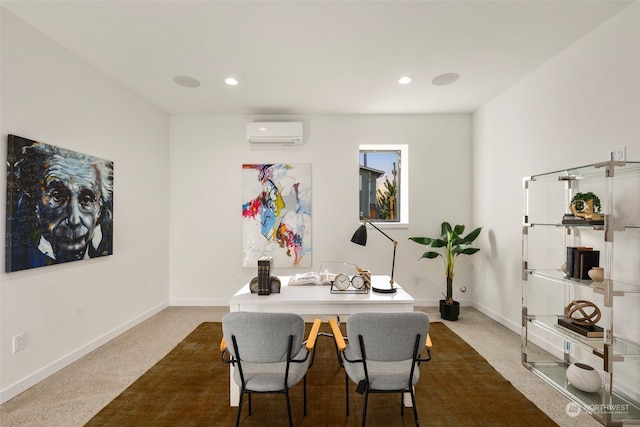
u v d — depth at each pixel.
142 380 2.29
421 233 4.18
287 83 3.24
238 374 1.66
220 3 2.02
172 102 3.76
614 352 1.86
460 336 3.14
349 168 4.20
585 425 1.79
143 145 3.62
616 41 2.10
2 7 2.03
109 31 2.32
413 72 2.99
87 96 2.78
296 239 4.18
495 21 2.20
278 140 4.09
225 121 4.20
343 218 4.20
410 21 2.21
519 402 2.02
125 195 3.30
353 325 1.50
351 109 4.00
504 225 3.41
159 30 2.31
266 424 1.81
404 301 1.93
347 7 2.06
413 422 1.83
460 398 2.06
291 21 2.21
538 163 2.87
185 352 2.77
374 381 1.58
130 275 3.38
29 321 2.21
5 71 2.06
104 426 1.79
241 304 1.94
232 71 2.97
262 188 4.19
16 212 2.07
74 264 2.61
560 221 2.57
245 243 4.20
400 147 4.34
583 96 2.37
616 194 2.10
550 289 2.70
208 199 4.21
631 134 2.01
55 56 2.44
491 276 3.68
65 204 2.48
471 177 4.19
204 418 1.87
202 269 4.21
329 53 2.64
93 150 2.85
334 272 3.66
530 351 2.76
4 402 2.02
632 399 1.97
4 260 2.04
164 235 4.08
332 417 1.88
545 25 2.23
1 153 2.03
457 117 4.18
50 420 1.85
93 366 2.51
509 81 3.17
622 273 2.05
